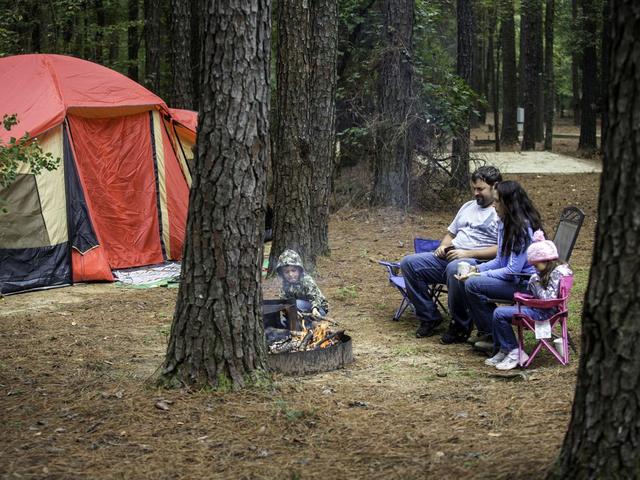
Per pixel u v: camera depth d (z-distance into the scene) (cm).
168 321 885
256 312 590
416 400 575
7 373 661
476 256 786
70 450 482
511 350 675
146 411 542
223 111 557
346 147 1775
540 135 3588
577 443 354
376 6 1977
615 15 342
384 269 1163
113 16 2419
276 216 1068
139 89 1248
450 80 1777
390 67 1636
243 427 514
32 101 1138
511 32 3281
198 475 443
